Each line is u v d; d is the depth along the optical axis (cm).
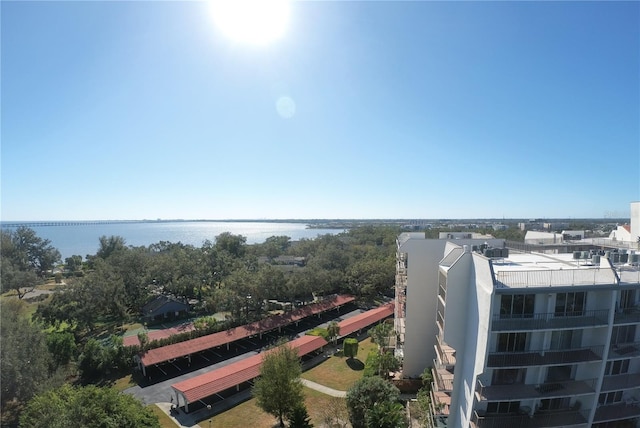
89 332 7762
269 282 8181
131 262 10119
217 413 4747
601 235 7762
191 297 9806
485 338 2927
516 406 3272
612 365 3325
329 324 7694
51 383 4500
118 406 3450
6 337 4372
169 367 6125
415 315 5022
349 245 16762
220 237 15538
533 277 3098
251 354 6669
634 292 3259
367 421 3766
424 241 4925
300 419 3969
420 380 5000
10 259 11300
